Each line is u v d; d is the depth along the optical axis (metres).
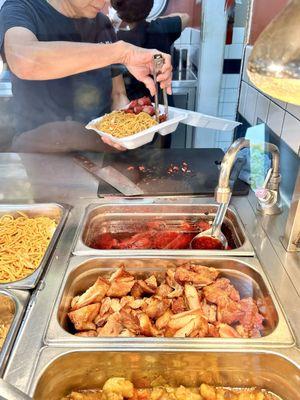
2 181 1.50
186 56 2.58
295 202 1.00
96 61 1.64
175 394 0.77
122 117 1.62
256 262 1.01
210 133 2.21
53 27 1.75
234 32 2.34
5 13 1.62
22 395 0.47
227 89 2.53
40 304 0.88
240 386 0.80
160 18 2.26
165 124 1.47
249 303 0.94
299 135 1.19
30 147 1.78
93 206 1.32
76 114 1.84
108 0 1.90
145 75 1.68
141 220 1.34
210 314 0.92
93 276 1.05
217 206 1.31
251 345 0.76
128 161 1.66
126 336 0.80
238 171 1.43
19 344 0.77
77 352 0.75
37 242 1.24
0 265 1.15
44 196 1.40
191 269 1.01
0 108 1.79
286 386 0.75
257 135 1.48
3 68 1.71
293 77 0.47
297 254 1.04
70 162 1.65
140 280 1.03
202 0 2.23
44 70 1.64
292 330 0.79
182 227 1.32
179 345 0.77
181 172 1.55
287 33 0.48
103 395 0.76
